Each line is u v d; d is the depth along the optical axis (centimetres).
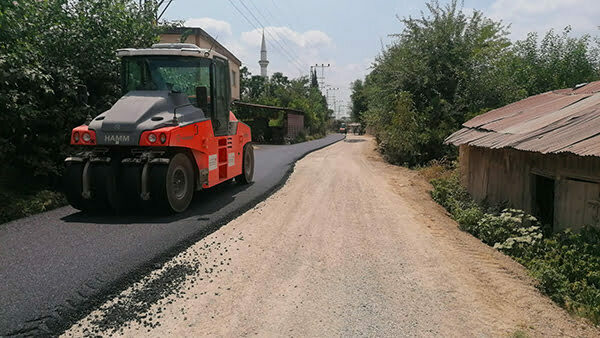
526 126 821
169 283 430
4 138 708
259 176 1207
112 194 652
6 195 676
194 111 754
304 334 338
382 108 2059
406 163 1781
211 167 803
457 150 1642
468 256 557
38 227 588
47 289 380
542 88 2038
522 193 808
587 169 604
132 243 521
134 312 366
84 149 693
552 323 372
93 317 354
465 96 1788
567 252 542
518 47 2159
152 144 632
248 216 732
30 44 759
